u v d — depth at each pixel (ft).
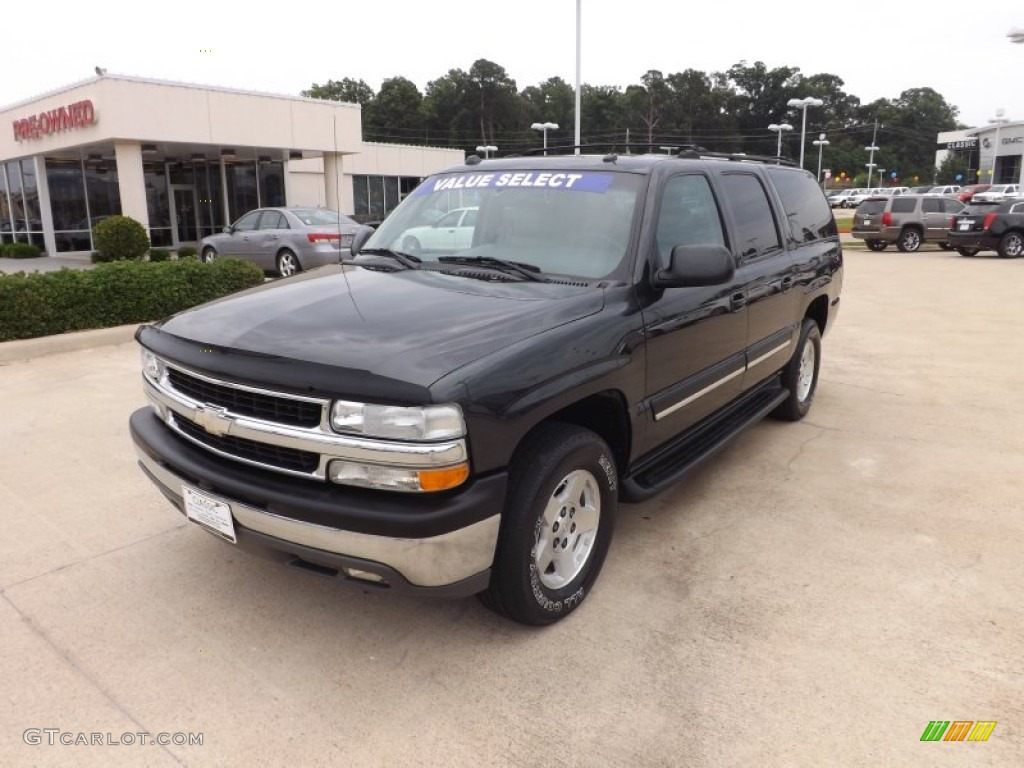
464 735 8.47
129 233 61.82
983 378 24.22
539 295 10.79
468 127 347.36
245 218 49.88
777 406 18.79
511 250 12.36
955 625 10.57
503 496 9.01
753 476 16.05
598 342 10.34
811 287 18.26
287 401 8.95
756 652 9.96
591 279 11.47
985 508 14.38
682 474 12.76
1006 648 10.04
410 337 9.23
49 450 16.99
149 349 10.71
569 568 10.73
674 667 9.65
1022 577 11.85
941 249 81.25
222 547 12.72
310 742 8.36
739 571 12.08
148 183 82.84
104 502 14.39
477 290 11.05
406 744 8.33
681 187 13.25
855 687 9.27
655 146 15.30
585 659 9.82
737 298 14.16
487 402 8.66
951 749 8.25
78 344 26.99
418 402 8.20
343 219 48.83
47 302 27.12
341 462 8.62
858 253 76.79
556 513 10.14
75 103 64.44
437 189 14.39
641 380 11.37
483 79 341.41
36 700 9.00
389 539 8.39
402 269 12.37
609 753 8.22
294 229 46.37
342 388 8.43
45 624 10.50
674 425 12.79
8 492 14.79
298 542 8.88
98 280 28.73
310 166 96.89
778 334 16.74
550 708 8.91
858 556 12.55
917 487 15.40
